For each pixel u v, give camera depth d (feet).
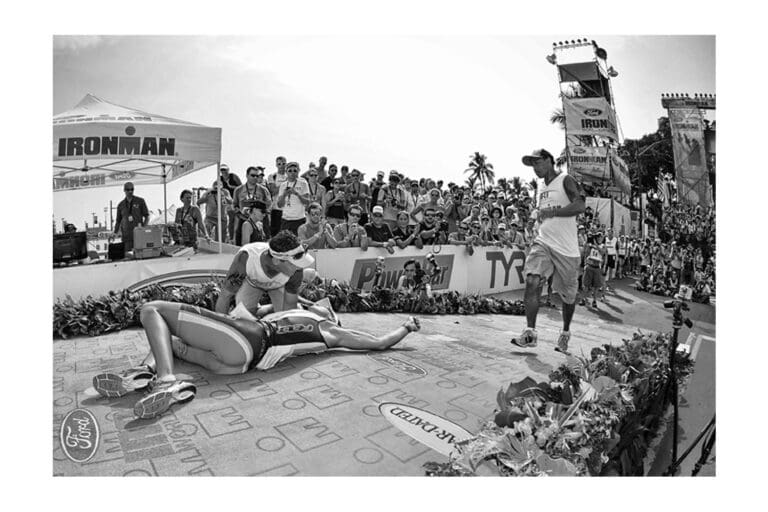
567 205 15.48
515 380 12.75
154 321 11.49
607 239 18.89
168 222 26.00
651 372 11.66
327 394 11.32
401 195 24.71
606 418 9.24
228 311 14.87
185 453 8.88
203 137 19.51
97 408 10.41
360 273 22.76
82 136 17.47
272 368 12.80
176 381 10.87
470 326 18.93
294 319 13.25
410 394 11.57
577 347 15.98
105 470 8.42
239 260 13.92
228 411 10.37
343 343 14.15
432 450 9.32
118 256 19.04
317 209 21.74
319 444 9.30
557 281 15.67
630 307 18.10
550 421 8.87
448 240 25.09
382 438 9.61
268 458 8.82
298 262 13.78
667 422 12.62
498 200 26.11
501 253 26.40
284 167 22.18
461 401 11.36
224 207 23.16
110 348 14.14
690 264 17.61
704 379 13.76
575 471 8.51
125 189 20.39
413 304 21.38
